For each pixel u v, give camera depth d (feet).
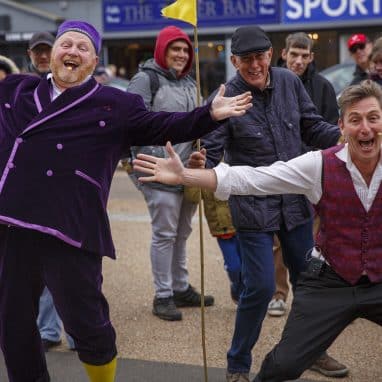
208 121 10.24
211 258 21.20
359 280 10.05
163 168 9.91
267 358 9.91
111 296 17.84
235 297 16.57
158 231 15.89
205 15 55.88
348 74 33.06
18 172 10.14
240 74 12.53
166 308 16.08
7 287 10.50
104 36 58.54
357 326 15.49
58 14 59.26
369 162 9.67
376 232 9.89
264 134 12.50
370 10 53.21
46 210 10.05
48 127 10.22
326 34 54.34
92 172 10.30
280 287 16.24
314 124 13.03
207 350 14.34
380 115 9.57
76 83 10.62
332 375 12.97
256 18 55.06
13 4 58.44
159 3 56.95
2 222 10.05
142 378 13.08
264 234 12.24
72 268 10.27
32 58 16.20
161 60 15.72
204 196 15.84
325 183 9.89
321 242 10.23
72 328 10.61
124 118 10.48
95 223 10.34
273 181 10.03
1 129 10.53
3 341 10.84
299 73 16.28
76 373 13.30
